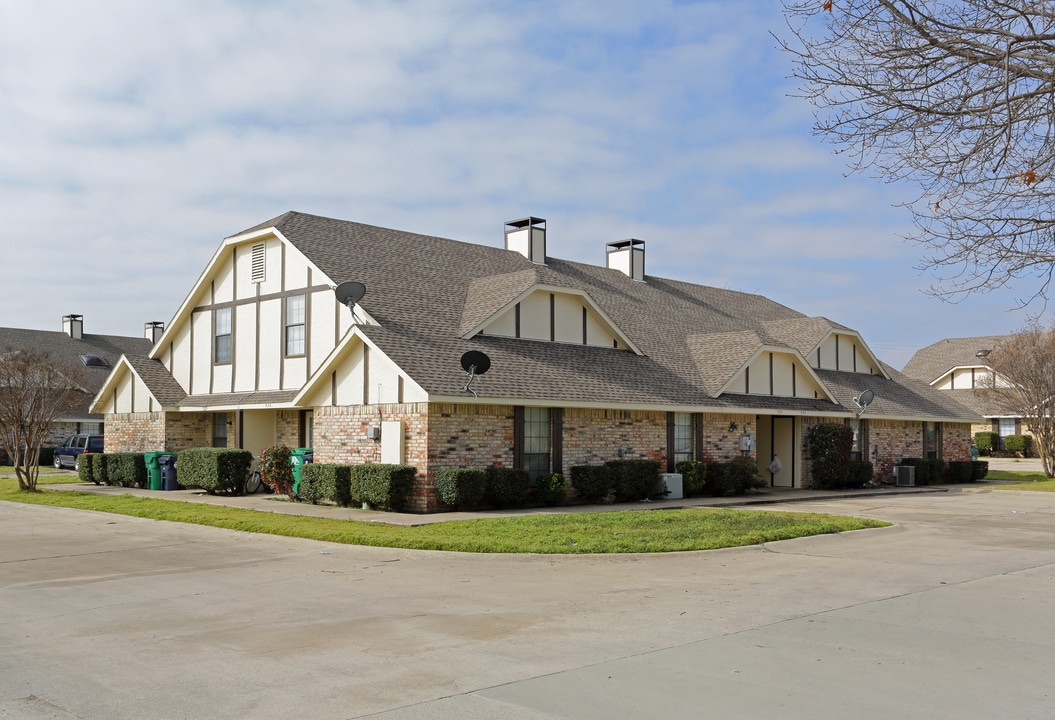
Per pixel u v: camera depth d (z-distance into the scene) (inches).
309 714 264.1
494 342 959.0
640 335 1182.9
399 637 357.1
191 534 700.7
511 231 1317.7
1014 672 310.0
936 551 611.5
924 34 280.4
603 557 558.3
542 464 912.3
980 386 2261.3
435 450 820.0
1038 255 302.4
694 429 1076.5
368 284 987.9
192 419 1184.8
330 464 866.8
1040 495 1193.4
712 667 312.7
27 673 309.6
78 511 879.1
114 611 410.6
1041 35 269.9
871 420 1330.0
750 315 1533.0
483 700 276.2
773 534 644.1
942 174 306.7
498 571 518.9
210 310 1168.8
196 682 297.3
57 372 1318.9
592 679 298.0
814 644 346.0
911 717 262.5
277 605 422.3
